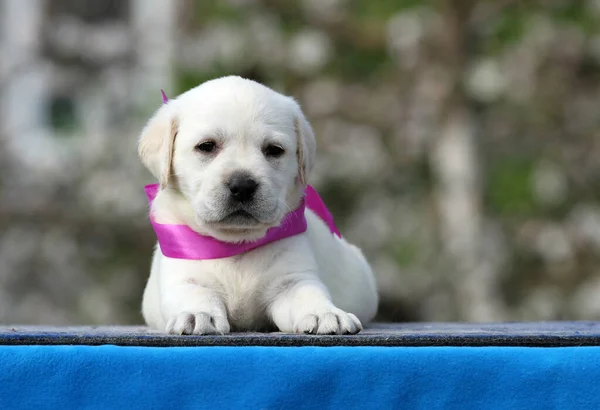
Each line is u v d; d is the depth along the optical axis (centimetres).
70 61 1399
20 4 1380
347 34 1230
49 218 1210
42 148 1347
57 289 1205
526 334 394
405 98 1234
